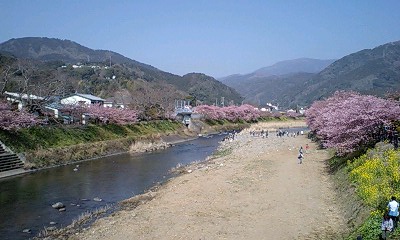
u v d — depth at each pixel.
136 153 48.69
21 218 20.53
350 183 22.11
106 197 25.52
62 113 52.00
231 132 91.94
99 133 50.75
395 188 16.94
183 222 18.55
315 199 22.23
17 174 32.56
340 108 32.06
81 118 52.94
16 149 35.66
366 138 27.88
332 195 22.97
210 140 70.50
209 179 28.64
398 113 26.45
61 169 35.84
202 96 196.88
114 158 43.88
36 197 25.23
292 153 44.66
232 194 23.81
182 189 25.78
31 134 39.44
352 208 18.33
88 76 137.50
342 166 28.67
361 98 29.91
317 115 53.81
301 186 25.78
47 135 41.44
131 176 33.03
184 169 36.03
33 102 47.28
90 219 20.25
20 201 24.11
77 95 71.44
